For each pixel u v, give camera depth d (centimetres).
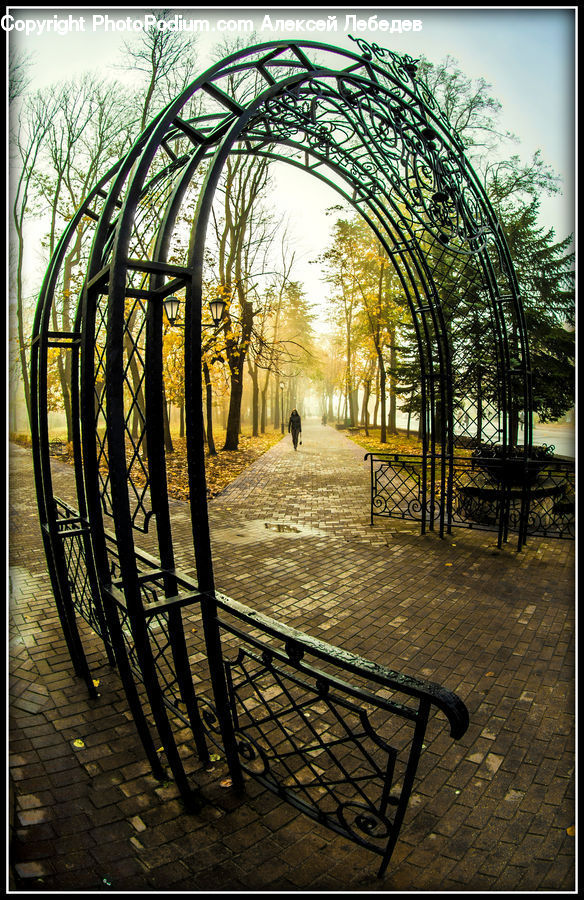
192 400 207
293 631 191
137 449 251
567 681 331
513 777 246
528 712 299
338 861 197
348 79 381
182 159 337
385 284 2269
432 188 480
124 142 1516
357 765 257
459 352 738
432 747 270
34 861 192
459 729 148
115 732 277
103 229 241
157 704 211
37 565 570
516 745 270
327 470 1398
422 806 228
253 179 1784
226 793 235
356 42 387
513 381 1141
